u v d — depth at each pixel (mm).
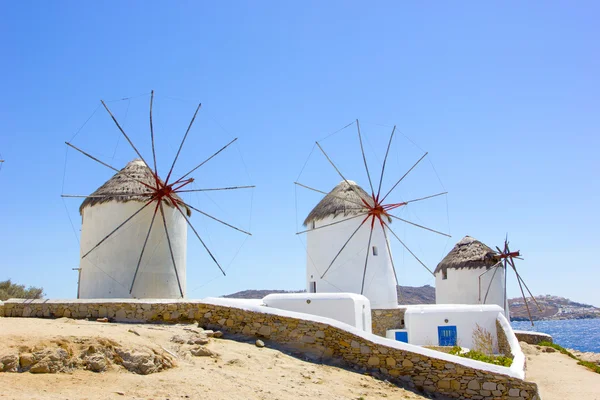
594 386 18438
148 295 19828
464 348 19797
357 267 24016
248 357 12945
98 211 20391
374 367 13812
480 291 31469
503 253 31328
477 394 13125
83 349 10211
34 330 10969
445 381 13320
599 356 27984
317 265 24844
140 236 20062
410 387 13281
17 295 27500
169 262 20703
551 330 115938
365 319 19578
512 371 13203
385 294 24156
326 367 13453
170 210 20969
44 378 9242
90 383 9391
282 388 11156
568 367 22359
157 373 10562
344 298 18391
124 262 19734
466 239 34156
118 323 15367
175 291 20797
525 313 133500
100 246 20016
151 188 19562
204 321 15539
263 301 18609
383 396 12086
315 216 25203
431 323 21500
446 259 33500
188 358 12000
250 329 15016
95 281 19891
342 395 11547
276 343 14609
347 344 14156
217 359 12375
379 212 24000
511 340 19312
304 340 14492
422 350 13656
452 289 32500
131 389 9438
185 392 9727
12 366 9344
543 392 17547
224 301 15945
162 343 12445
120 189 20484
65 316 16016
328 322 14484
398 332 21609
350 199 24969
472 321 21578
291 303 18516
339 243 24359
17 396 8195
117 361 10391
